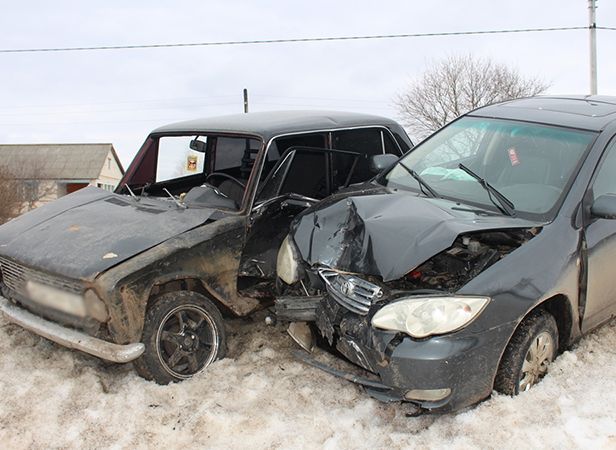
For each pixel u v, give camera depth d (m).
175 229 4.19
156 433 3.44
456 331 3.29
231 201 4.65
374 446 3.29
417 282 3.76
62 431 3.46
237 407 3.69
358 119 5.71
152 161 5.64
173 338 4.08
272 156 4.84
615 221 4.12
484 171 4.49
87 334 3.87
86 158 49.44
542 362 3.77
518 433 3.28
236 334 4.75
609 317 4.29
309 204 4.82
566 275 3.71
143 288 3.82
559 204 3.94
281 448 3.28
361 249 3.68
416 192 4.55
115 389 3.93
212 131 5.16
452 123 5.20
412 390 3.31
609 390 3.73
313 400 3.76
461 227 3.54
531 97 5.52
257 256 4.51
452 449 3.20
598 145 4.23
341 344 3.66
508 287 3.45
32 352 4.47
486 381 3.39
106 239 4.09
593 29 27.45
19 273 4.26
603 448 3.18
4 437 3.39
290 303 3.99
